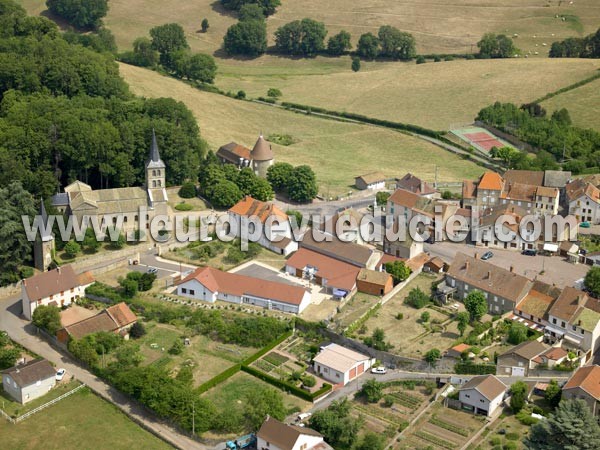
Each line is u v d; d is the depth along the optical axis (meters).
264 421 175.75
